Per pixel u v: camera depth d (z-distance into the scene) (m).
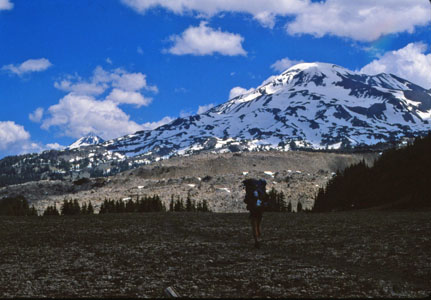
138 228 25.03
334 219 27.75
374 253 13.66
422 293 8.95
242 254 14.63
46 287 10.23
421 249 13.73
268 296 8.95
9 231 23.81
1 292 9.78
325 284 9.84
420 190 53.53
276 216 33.03
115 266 12.89
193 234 21.64
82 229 24.75
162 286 10.12
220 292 9.39
